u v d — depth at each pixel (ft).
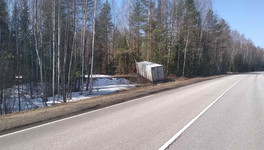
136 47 135.95
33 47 83.46
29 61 86.63
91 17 82.74
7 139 18.70
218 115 28.09
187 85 78.84
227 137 19.15
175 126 22.67
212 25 160.76
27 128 22.15
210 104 36.78
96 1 73.72
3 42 68.13
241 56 291.79
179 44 130.21
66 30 74.28
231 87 69.97
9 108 53.57
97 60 138.82
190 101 40.16
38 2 65.57
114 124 23.49
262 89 63.57
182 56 134.21
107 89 82.12
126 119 25.80
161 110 31.40
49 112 29.81
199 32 145.07
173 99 42.80
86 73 107.76
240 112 30.12
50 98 67.77
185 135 19.63
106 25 137.08
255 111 30.91
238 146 16.99
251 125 23.22
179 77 124.06
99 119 25.89
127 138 18.79
